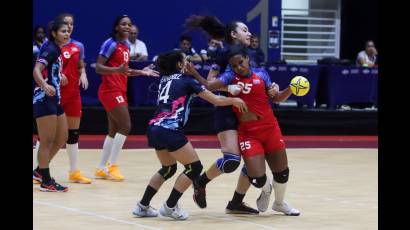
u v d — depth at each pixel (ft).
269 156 34.78
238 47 33.83
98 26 82.69
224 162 33.78
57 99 40.93
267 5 87.86
